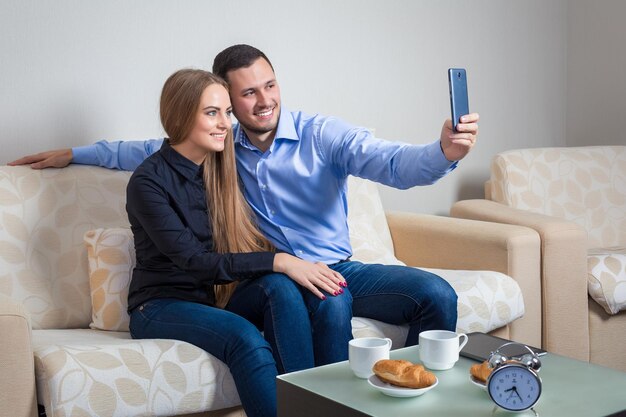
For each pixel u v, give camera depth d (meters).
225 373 1.81
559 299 2.53
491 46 3.58
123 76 2.65
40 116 2.52
